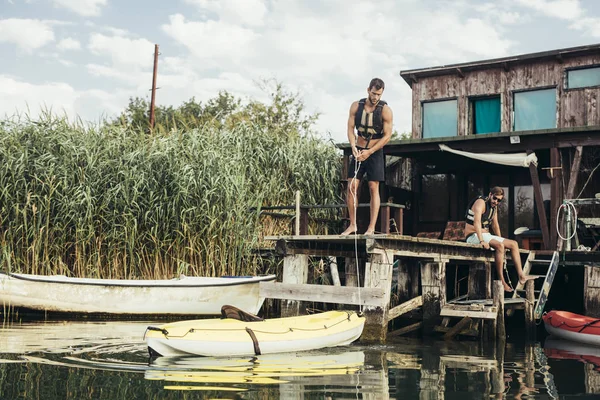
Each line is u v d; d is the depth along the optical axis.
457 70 18.95
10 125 12.27
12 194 11.69
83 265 11.90
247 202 13.21
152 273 12.30
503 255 10.77
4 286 11.13
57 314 11.45
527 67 18.16
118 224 11.98
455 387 6.02
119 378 5.98
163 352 7.19
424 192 18.09
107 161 12.34
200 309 11.97
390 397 5.53
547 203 16.59
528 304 10.89
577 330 10.02
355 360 7.48
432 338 10.18
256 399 5.27
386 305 9.53
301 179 15.13
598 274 11.08
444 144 14.57
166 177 12.61
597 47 16.80
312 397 5.41
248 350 7.56
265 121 28.55
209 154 13.23
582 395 5.77
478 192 17.86
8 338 8.54
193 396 5.34
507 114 18.36
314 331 8.26
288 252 10.53
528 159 13.52
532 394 5.79
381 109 9.47
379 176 9.55
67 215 11.59
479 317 9.98
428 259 10.65
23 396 5.26
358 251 11.80
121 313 11.62
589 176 14.37
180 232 12.20
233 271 12.75
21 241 11.65
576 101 17.34
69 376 6.03
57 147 12.28
